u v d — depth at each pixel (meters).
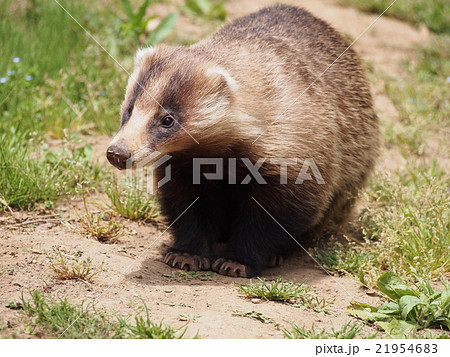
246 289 5.04
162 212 5.93
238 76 5.32
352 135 6.44
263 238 5.67
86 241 5.66
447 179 7.25
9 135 6.99
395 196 6.43
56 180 6.45
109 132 7.89
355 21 11.70
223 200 5.88
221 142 5.23
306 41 6.22
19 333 4.13
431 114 9.05
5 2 9.89
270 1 11.73
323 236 6.46
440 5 12.20
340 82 6.36
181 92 5.04
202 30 10.45
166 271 5.47
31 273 4.93
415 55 10.84
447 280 5.46
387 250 5.64
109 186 6.47
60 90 8.05
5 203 5.98
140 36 9.66
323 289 5.31
